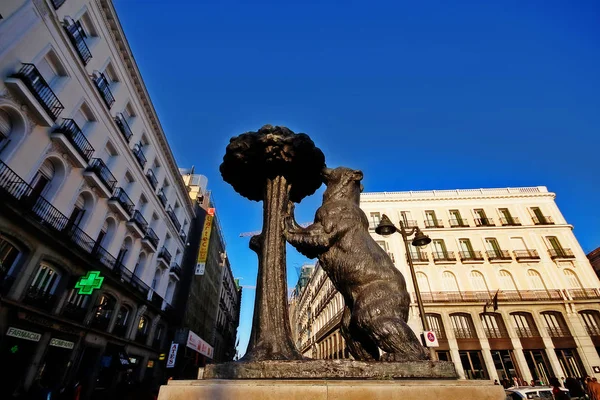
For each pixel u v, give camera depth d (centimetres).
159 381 1900
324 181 289
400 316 202
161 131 1906
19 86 855
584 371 1652
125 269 1514
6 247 888
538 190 2309
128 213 1502
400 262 1961
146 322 1806
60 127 1048
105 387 1387
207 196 3088
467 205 2233
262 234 269
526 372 1634
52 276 1073
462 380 161
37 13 952
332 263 238
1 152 874
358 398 149
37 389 955
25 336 941
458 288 1891
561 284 1891
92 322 1257
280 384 155
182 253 2459
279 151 267
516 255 1995
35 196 1001
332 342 2289
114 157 1434
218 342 3500
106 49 1354
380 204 2228
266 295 230
